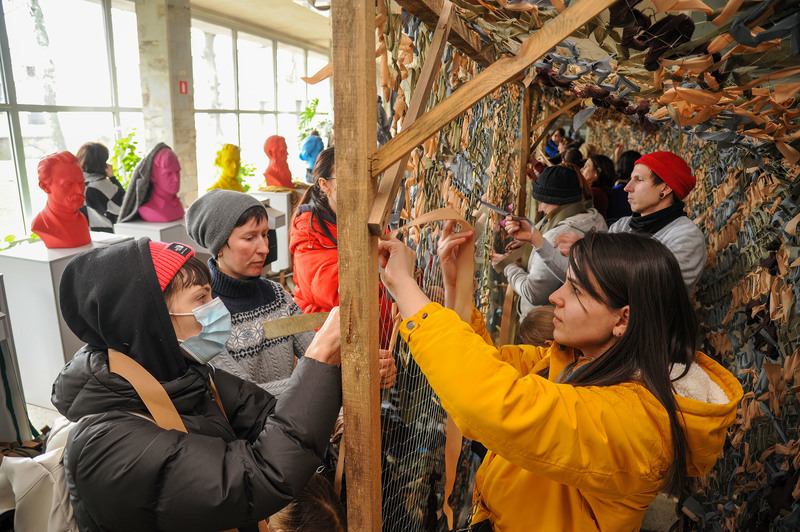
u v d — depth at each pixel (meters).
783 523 1.37
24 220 4.70
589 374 0.81
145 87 5.54
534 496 0.86
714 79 0.76
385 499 1.00
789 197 1.33
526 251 2.24
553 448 0.66
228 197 1.38
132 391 0.76
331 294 1.47
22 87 4.61
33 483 0.94
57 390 0.80
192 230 1.40
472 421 0.67
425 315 0.70
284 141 5.55
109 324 0.76
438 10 0.73
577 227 2.04
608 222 3.17
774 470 1.45
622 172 3.48
